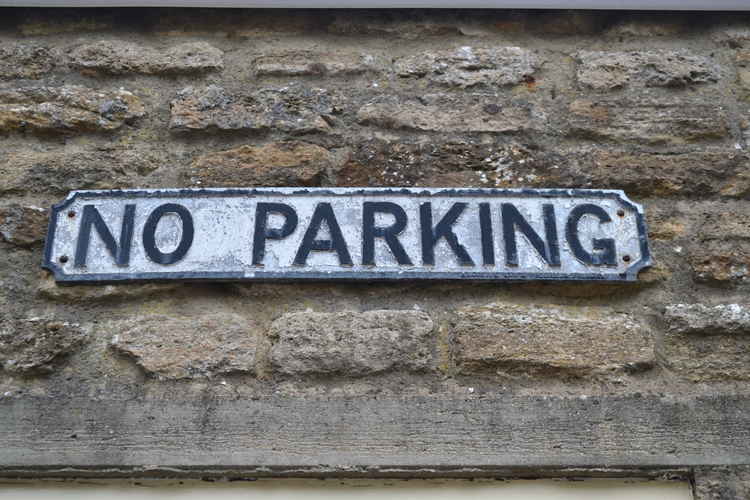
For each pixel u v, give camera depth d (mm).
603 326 2240
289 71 2625
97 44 2654
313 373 2154
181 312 2244
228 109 2539
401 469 2045
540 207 2365
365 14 2744
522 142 2518
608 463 2064
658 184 2467
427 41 2721
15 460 2035
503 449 2068
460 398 2125
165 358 2166
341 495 2068
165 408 2100
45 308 2248
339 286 2275
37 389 2135
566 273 2273
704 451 2086
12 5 2676
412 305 2260
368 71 2639
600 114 2574
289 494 2066
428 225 2318
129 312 2246
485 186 2430
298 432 2072
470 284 2285
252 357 2174
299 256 2273
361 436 2072
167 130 2518
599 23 2766
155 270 2254
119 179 2428
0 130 2500
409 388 2143
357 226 2314
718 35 2760
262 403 2105
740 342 2238
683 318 2260
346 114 2549
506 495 2074
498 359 2176
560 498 2074
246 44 2699
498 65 2662
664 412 2127
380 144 2492
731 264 2344
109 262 2266
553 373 2174
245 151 2475
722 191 2473
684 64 2684
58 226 2314
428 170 2451
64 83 2588
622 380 2174
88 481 2074
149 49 2660
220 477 2066
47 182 2418
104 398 2113
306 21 2736
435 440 2072
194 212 2332
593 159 2492
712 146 2547
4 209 2371
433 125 2533
